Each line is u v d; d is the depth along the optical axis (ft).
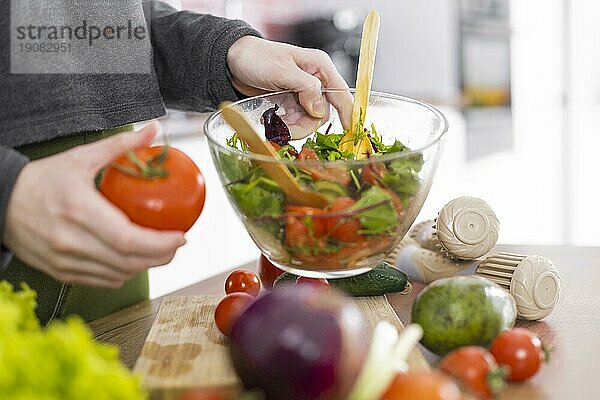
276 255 2.88
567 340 3.05
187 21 3.88
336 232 2.70
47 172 2.38
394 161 2.76
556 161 9.60
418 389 2.08
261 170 2.77
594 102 9.34
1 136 3.06
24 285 2.50
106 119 3.47
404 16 10.34
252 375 2.18
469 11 9.78
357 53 9.49
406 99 3.35
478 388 2.39
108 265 2.46
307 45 9.80
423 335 2.84
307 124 3.51
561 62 9.40
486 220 3.50
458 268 3.58
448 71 10.05
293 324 2.16
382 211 2.69
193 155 7.75
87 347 2.00
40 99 3.15
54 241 2.37
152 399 2.56
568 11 9.24
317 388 2.12
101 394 1.91
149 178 2.50
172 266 7.17
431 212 8.71
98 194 2.37
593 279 3.65
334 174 2.71
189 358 2.76
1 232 2.43
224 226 7.72
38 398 1.87
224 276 3.99
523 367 2.64
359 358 2.16
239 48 3.68
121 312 3.62
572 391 2.65
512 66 9.61
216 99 3.84
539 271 3.20
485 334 2.80
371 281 3.28
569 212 9.61
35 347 1.96
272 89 3.59
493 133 9.75
